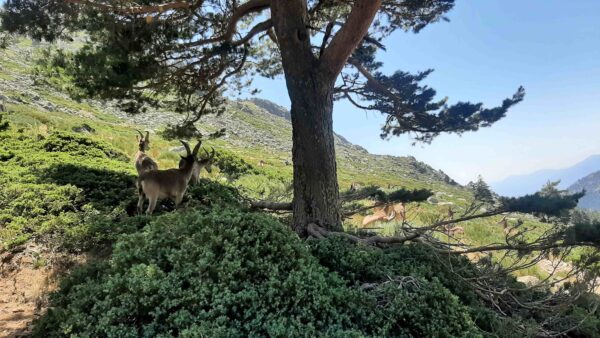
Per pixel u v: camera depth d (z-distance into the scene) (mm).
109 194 8992
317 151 6812
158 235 4570
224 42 8461
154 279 3834
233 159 21562
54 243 6441
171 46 8312
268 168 26766
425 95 9680
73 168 10453
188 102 11109
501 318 4961
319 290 3984
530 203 4762
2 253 6273
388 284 4559
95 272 4566
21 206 7648
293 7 6867
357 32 6656
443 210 17312
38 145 13484
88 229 6617
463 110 9312
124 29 7789
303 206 6867
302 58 6879
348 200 9156
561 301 5465
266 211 8945
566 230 4555
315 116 6848
